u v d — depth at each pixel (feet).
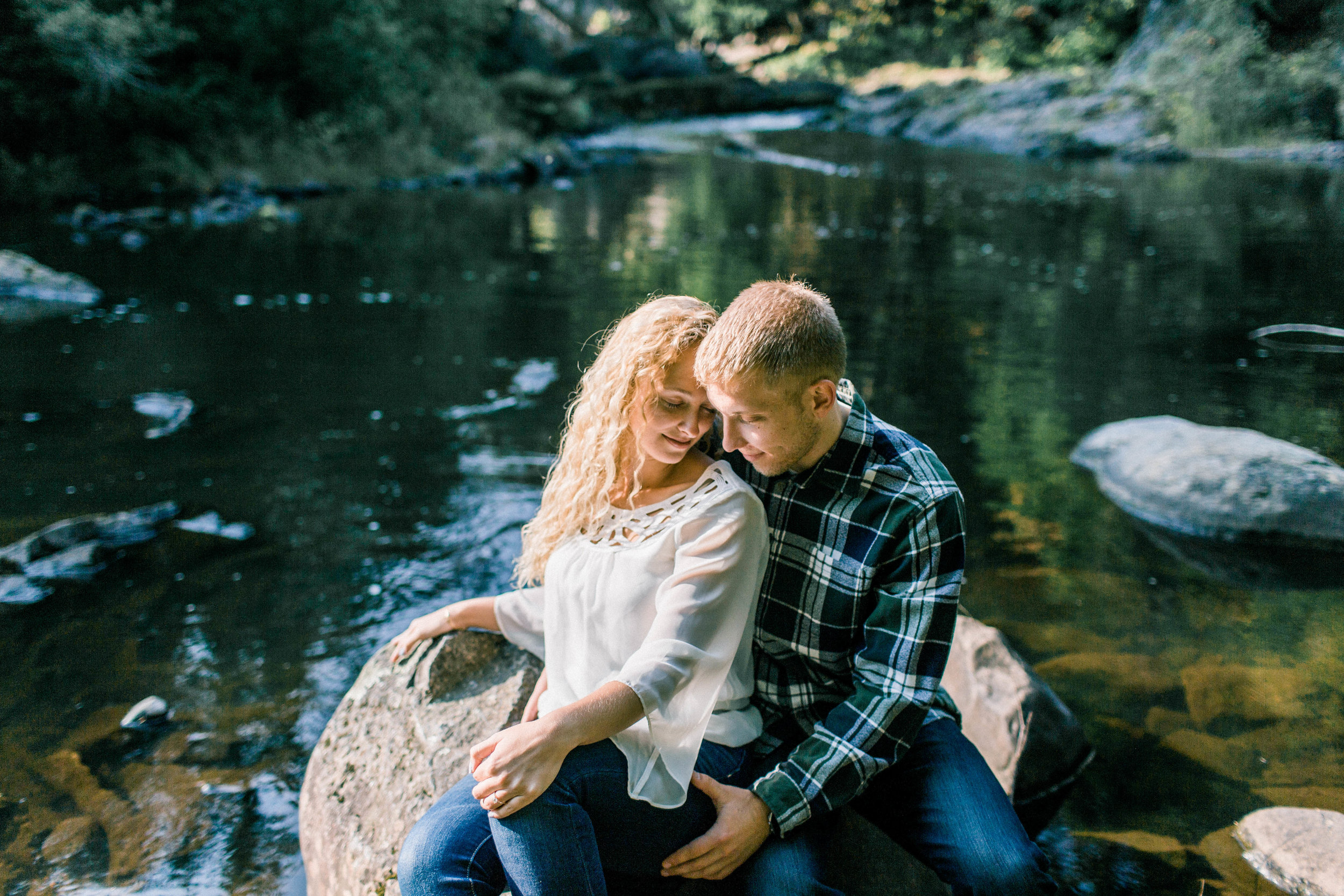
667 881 6.31
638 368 6.09
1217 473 14.83
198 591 12.60
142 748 9.70
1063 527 14.48
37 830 8.61
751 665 6.81
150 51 44.55
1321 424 18.34
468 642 8.14
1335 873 7.80
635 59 101.55
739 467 6.79
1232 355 22.68
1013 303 27.63
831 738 6.12
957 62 100.27
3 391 19.81
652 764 5.89
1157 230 37.68
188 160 46.16
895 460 6.28
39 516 14.40
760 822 5.94
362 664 11.10
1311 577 13.05
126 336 23.86
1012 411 19.12
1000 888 6.05
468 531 14.26
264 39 51.55
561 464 6.79
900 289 29.35
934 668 6.15
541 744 5.50
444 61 68.80
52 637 11.55
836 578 6.39
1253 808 8.75
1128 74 70.33
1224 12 61.98
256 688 10.66
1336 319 25.50
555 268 32.42
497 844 5.56
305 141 51.72
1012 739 9.08
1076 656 11.14
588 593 6.38
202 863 8.29
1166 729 9.87
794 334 5.69
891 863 6.77
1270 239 35.27
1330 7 60.03
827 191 50.01
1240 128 59.52
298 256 33.94
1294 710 10.12
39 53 42.80
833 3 115.34
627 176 57.98
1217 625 11.82
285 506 14.99
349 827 7.13
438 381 20.85
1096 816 8.75
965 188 50.01
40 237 35.14
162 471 16.14
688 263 33.09
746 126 87.71
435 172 55.67
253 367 21.75
